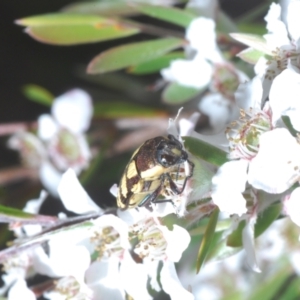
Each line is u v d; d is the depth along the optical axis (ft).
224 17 1.06
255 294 1.07
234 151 0.89
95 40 1.02
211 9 1.05
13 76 1.33
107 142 1.15
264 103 0.92
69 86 1.30
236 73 1.04
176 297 0.89
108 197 1.15
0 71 1.33
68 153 1.16
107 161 1.16
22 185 1.19
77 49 1.29
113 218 0.89
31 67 1.32
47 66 1.31
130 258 0.90
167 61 1.06
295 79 0.88
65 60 1.30
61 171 1.16
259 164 0.88
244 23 1.10
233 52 1.04
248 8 1.22
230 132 0.91
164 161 0.89
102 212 0.91
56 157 1.16
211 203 0.90
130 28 1.03
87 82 1.30
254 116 0.90
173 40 1.02
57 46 1.30
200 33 1.02
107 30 1.02
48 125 1.15
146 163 0.89
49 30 1.01
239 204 0.89
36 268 0.93
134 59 1.01
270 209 0.90
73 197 0.92
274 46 0.92
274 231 1.04
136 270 0.90
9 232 1.06
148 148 0.90
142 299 0.90
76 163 1.16
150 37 1.24
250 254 0.89
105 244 0.91
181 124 0.93
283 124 0.90
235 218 0.90
